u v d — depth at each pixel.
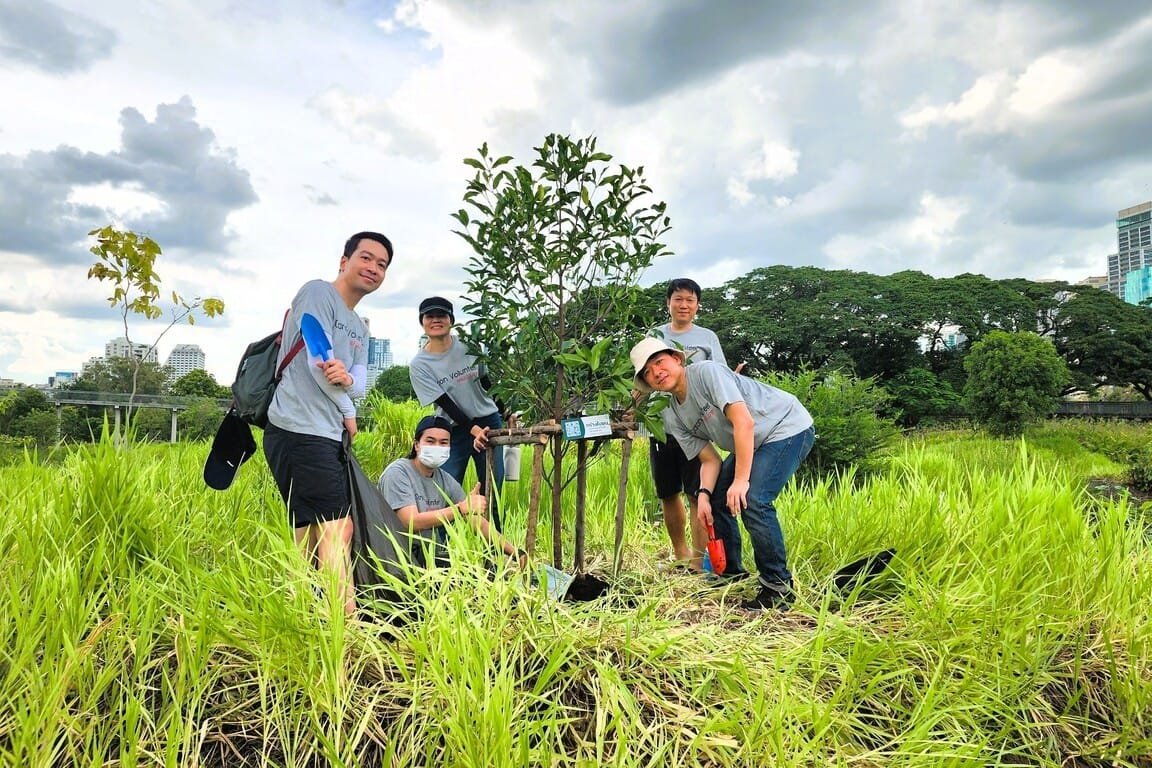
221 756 2.12
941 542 3.88
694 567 4.36
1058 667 3.04
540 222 3.56
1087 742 2.71
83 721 2.13
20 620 2.19
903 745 2.35
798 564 4.18
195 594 2.58
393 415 8.56
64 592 2.32
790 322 39.72
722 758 2.22
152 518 3.12
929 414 36.03
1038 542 3.57
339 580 2.53
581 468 3.83
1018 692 2.78
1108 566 3.36
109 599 2.55
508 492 6.06
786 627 3.29
